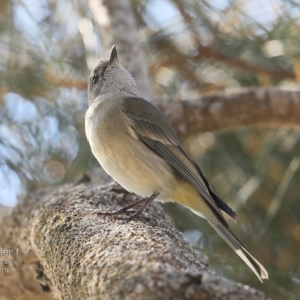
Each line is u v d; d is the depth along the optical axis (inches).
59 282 267.3
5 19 421.4
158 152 358.3
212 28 420.8
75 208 310.0
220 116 400.2
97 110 358.0
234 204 376.8
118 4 429.7
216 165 410.0
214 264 369.1
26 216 348.2
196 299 183.9
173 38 431.5
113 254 229.8
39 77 416.2
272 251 398.9
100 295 207.3
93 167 408.8
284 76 409.7
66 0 427.8
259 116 398.9
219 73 437.4
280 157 398.9
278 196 373.1
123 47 416.8
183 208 411.2
